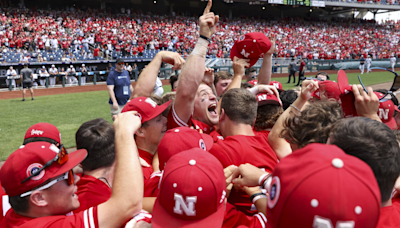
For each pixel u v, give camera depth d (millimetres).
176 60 2895
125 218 1561
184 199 1394
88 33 27438
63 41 24250
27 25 26141
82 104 12656
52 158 1572
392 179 1287
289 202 1010
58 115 10328
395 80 2096
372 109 2004
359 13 52844
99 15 33812
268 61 3520
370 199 952
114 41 26484
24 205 1562
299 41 38875
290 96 3402
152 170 2330
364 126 1334
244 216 1735
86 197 1851
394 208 1395
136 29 32094
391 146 1282
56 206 1602
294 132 1817
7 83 18719
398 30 47250
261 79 3615
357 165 1008
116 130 1794
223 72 4105
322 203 938
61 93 16422
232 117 2201
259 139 2125
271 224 1130
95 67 23062
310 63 29953
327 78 4797
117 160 1678
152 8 40781
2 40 22734
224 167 1970
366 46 39500
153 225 1483
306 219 965
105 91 17359
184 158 1508
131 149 1702
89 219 1519
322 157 1032
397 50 38969
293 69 21094
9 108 11680
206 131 2938
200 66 2123
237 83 3018
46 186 1549
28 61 20109
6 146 6789
